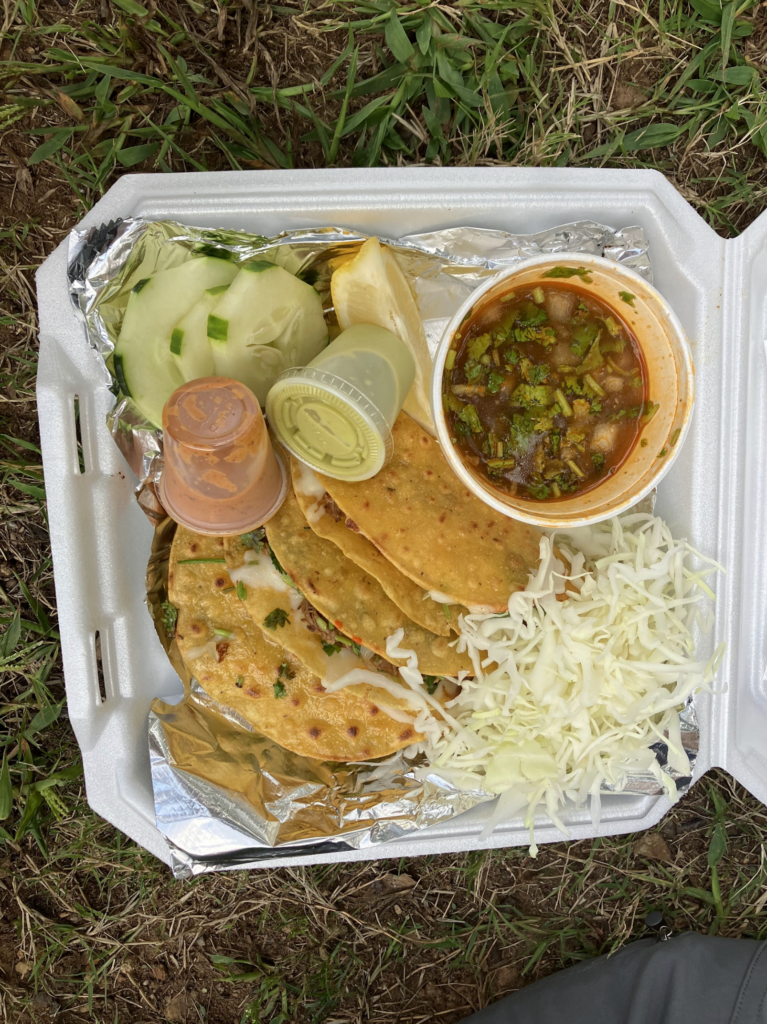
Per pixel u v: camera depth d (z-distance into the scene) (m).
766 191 0.36
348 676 0.31
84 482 0.31
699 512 0.33
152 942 0.39
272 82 0.34
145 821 0.32
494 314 0.28
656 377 0.28
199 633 0.32
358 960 0.40
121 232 0.29
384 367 0.29
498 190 0.30
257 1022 0.39
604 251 0.31
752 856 0.40
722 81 0.35
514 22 0.34
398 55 0.34
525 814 0.33
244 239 0.30
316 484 0.31
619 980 0.38
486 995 0.40
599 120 0.35
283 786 0.33
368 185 0.30
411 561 0.30
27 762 0.38
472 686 0.31
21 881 0.39
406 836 0.33
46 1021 0.39
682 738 0.33
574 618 0.31
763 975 0.37
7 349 0.36
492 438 0.29
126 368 0.30
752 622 0.33
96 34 0.34
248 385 0.31
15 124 0.35
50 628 0.37
